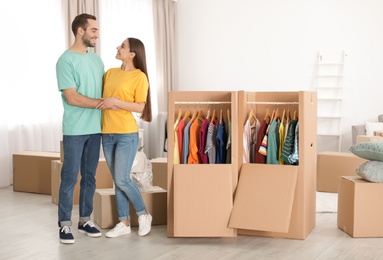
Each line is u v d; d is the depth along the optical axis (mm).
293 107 4141
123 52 3758
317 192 5594
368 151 3969
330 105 8289
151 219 3926
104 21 7812
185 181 3775
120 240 3756
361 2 7977
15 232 3992
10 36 6129
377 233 3842
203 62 9188
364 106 8055
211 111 4113
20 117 6293
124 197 3879
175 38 9320
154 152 8781
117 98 3605
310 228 4016
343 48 8125
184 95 3949
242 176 3848
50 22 6672
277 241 3740
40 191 5566
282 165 3812
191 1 9234
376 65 7938
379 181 3830
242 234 3908
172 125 3852
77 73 3602
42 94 6598
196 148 3861
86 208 3865
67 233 3672
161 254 3426
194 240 3762
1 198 5336
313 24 8297
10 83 6148
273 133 3879
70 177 3654
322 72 8289
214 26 9062
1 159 6023
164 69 8977
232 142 3826
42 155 5586
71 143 3627
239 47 8875
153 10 8797
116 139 3725
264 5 8633
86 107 3570
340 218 4090
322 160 5605
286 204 3678
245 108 3980
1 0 5996
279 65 8578
